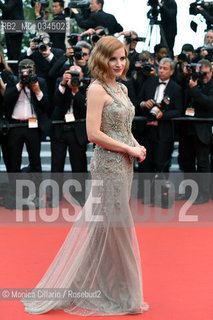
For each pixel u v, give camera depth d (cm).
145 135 670
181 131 691
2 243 483
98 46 325
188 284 377
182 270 408
